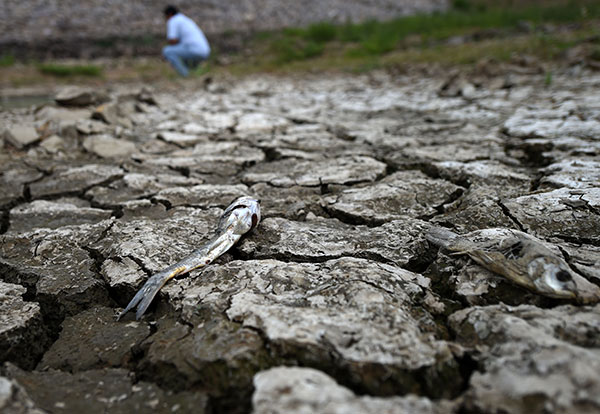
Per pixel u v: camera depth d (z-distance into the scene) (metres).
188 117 7.21
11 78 13.23
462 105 7.33
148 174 4.41
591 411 1.40
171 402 1.73
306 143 5.42
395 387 1.67
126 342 2.11
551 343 1.66
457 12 18.98
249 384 1.71
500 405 1.48
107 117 6.23
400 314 1.97
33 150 5.16
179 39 12.67
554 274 2.04
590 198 3.00
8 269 2.74
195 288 2.31
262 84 11.84
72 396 1.78
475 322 1.92
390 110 7.45
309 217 3.30
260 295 2.18
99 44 17.88
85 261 2.76
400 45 15.30
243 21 20.42
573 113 5.82
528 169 4.05
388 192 3.53
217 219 3.27
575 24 13.30
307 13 21.97
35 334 2.18
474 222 2.92
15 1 20.42
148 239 2.86
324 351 1.77
